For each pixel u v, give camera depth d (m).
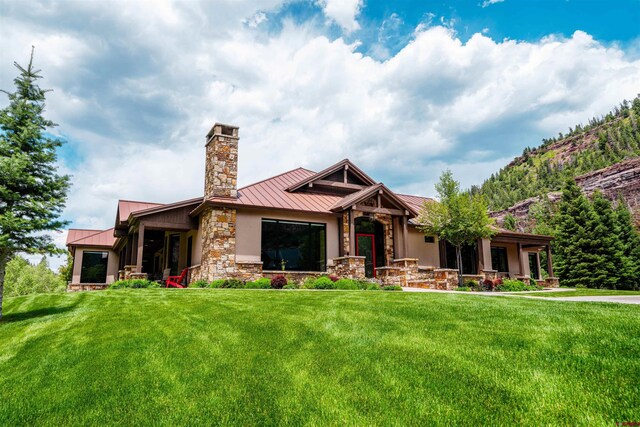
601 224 39.03
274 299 10.31
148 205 22.41
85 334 7.52
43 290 38.66
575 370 4.91
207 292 12.25
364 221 20.64
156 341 6.91
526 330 6.57
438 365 5.34
